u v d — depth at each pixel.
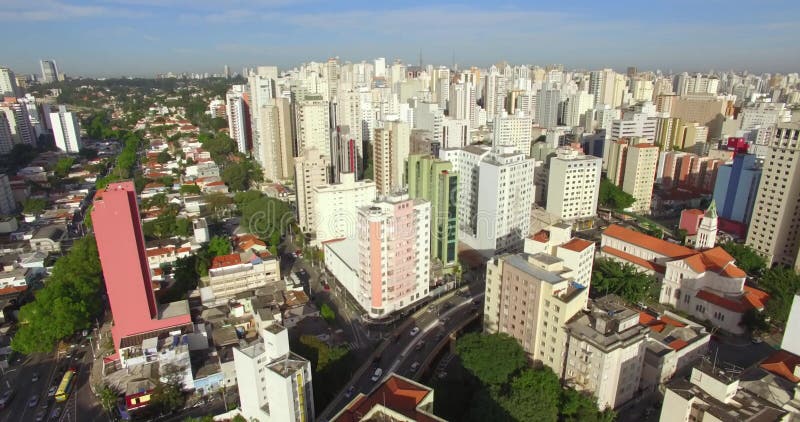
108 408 148.12
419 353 174.75
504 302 164.25
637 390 148.38
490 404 131.50
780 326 186.12
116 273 164.25
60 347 187.50
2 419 150.62
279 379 124.56
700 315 190.12
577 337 137.62
